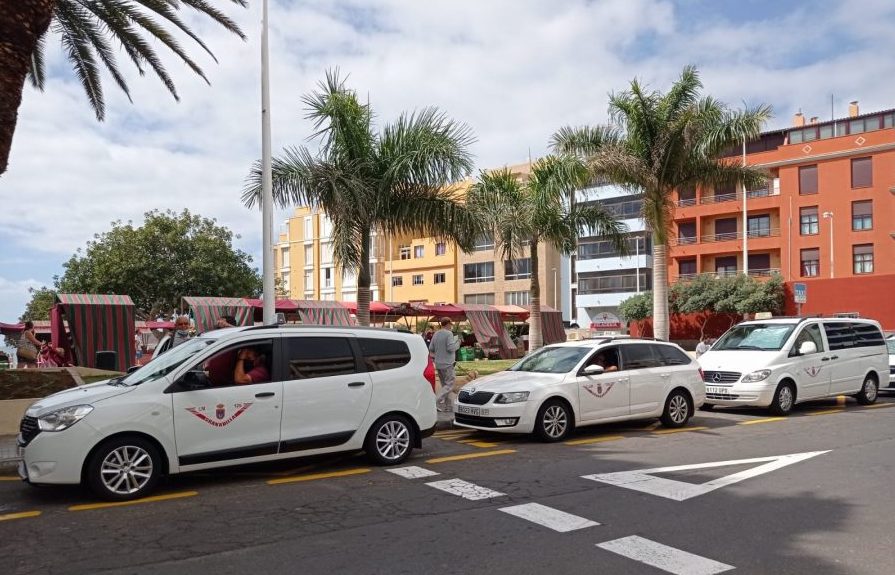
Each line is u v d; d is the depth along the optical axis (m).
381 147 14.45
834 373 13.88
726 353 13.72
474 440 10.36
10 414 10.68
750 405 12.67
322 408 7.86
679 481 7.29
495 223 19.17
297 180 13.49
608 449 9.37
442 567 4.73
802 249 48.31
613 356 11.00
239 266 38.50
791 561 4.80
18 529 5.77
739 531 5.52
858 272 45.88
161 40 13.70
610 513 6.06
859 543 5.19
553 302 60.94
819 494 6.69
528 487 7.11
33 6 7.81
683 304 46.16
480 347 30.06
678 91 19.28
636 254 57.16
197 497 6.83
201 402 7.10
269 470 8.16
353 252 13.93
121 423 6.66
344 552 5.07
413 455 9.10
